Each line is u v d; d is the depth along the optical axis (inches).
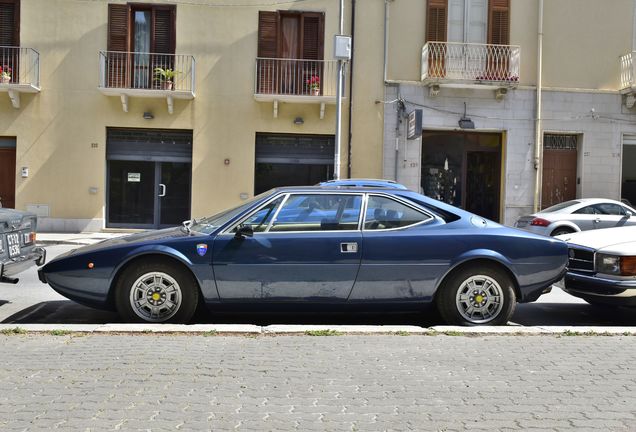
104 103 711.7
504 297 238.4
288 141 735.1
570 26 742.5
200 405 150.4
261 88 715.4
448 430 137.6
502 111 736.3
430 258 234.5
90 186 713.0
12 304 297.6
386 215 241.4
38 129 708.0
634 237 274.4
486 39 734.5
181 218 731.4
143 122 714.2
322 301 234.8
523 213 741.9
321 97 702.5
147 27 719.1
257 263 231.0
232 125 719.7
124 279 233.1
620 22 748.0
